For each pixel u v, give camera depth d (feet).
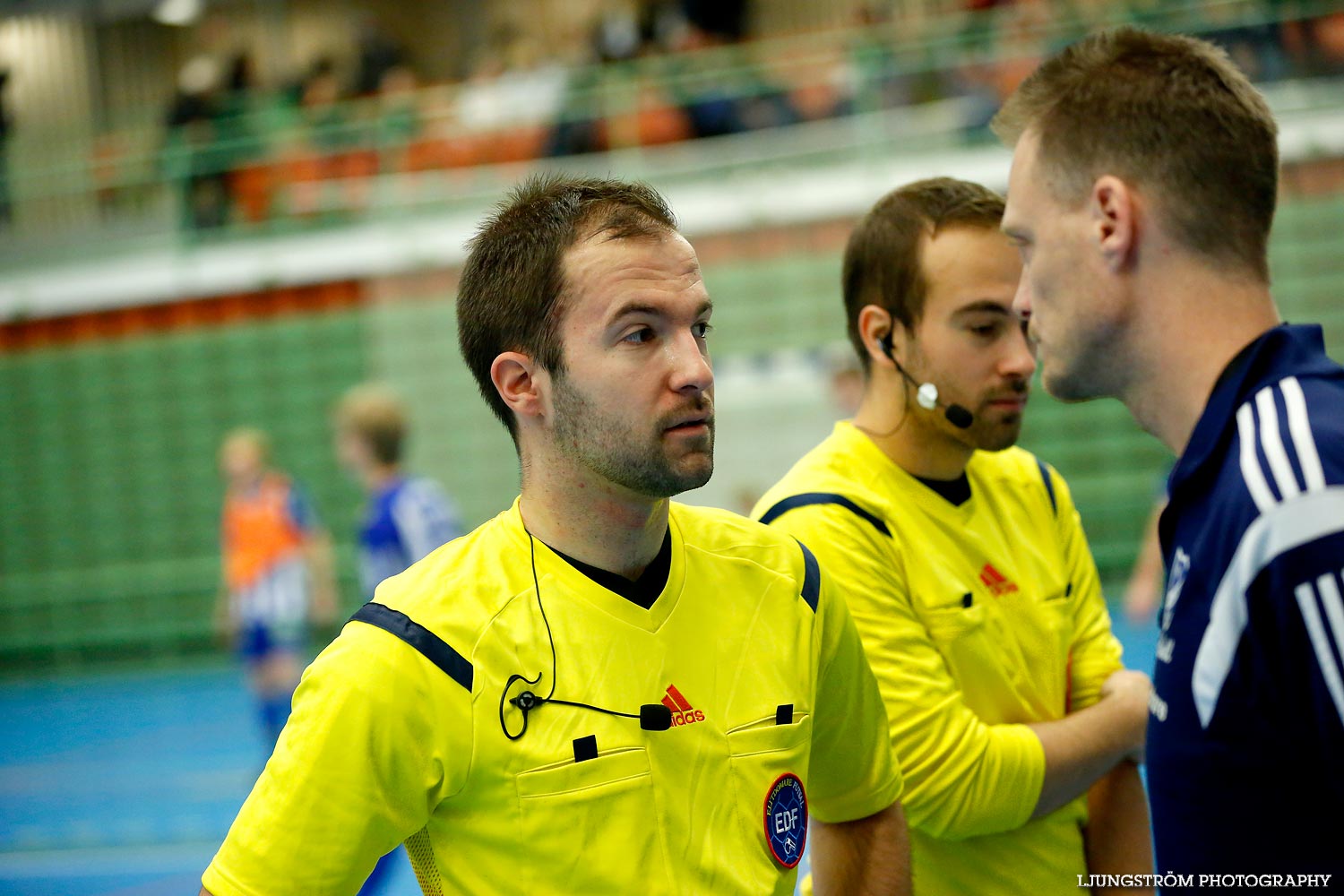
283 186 37.24
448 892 4.63
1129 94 4.14
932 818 5.78
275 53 53.21
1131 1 30.86
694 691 4.73
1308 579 3.53
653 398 4.58
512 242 4.89
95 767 25.70
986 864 6.11
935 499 6.33
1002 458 6.95
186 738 27.99
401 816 4.52
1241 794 3.78
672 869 4.52
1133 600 15.98
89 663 39.40
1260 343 3.96
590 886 4.44
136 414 38.60
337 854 4.41
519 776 4.48
